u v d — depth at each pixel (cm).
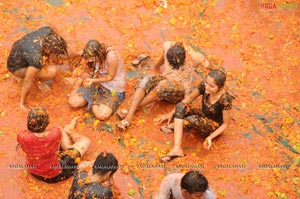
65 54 583
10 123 579
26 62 577
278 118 604
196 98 618
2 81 623
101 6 745
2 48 666
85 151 544
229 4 766
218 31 722
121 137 575
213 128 556
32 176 527
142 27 718
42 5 738
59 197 511
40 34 577
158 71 656
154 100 599
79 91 596
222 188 529
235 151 567
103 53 568
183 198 437
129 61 666
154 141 573
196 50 689
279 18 751
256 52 692
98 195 418
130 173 539
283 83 650
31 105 599
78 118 584
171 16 740
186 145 570
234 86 642
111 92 593
